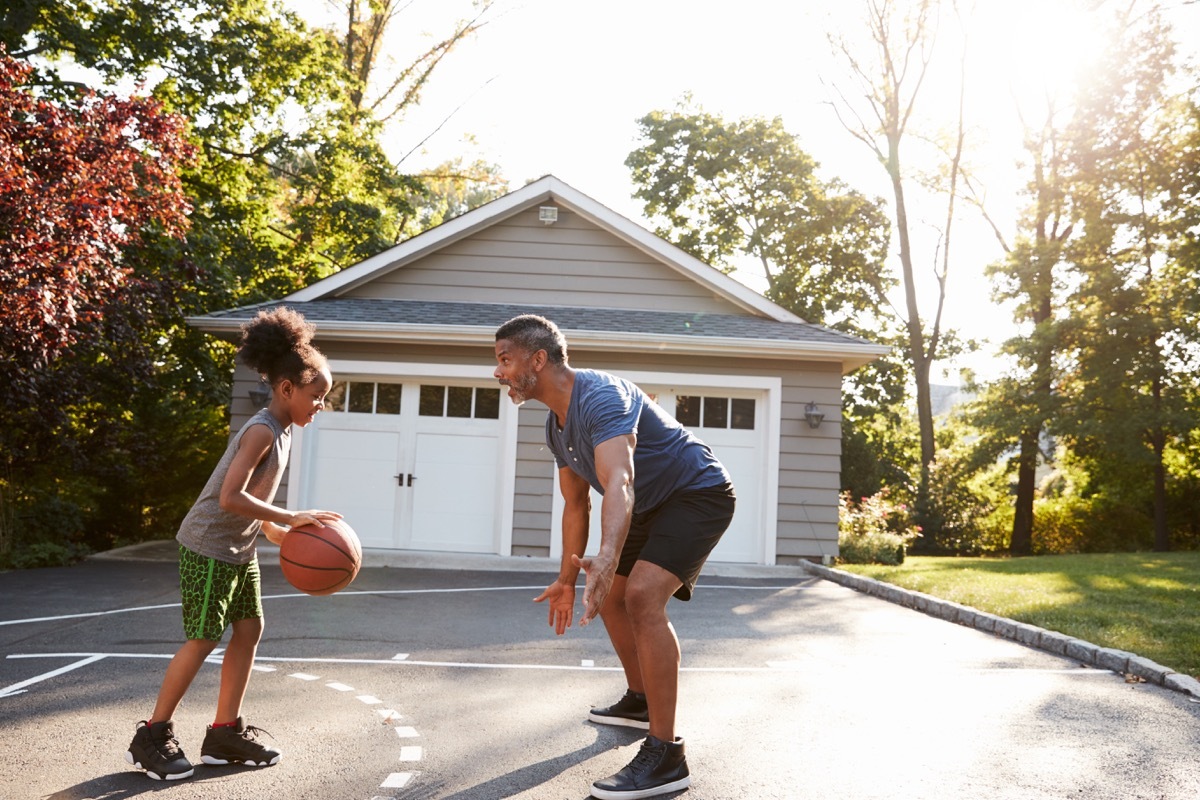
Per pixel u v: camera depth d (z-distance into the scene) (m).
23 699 4.59
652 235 14.10
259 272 19.86
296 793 3.29
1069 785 3.52
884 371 27.08
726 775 3.60
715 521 3.64
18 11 15.92
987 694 5.05
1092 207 22.91
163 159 10.84
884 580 10.05
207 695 4.73
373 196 21.84
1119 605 8.02
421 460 12.69
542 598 3.20
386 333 12.27
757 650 6.37
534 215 14.35
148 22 17.61
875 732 4.24
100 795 3.22
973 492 23.28
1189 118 21.97
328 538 3.46
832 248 26.78
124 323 11.59
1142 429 21.14
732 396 12.90
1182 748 4.02
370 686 5.05
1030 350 22.02
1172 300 21.66
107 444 12.65
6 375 9.96
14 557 10.71
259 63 19.27
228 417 18.66
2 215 8.62
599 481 3.69
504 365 3.60
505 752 3.86
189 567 3.42
